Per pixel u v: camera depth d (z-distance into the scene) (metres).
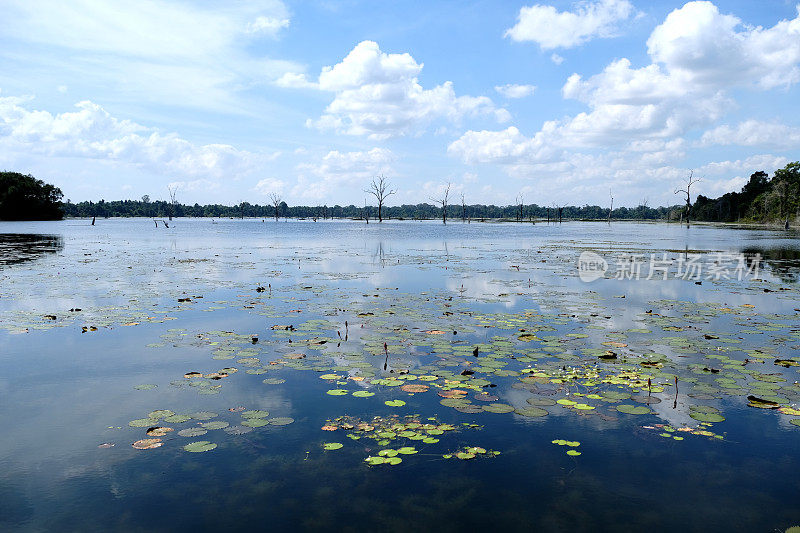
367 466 3.76
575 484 3.53
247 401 5.01
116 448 4.04
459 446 4.08
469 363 6.20
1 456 3.91
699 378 5.68
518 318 8.79
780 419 4.61
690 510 3.23
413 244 33.97
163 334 7.63
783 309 9.81
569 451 4.00
